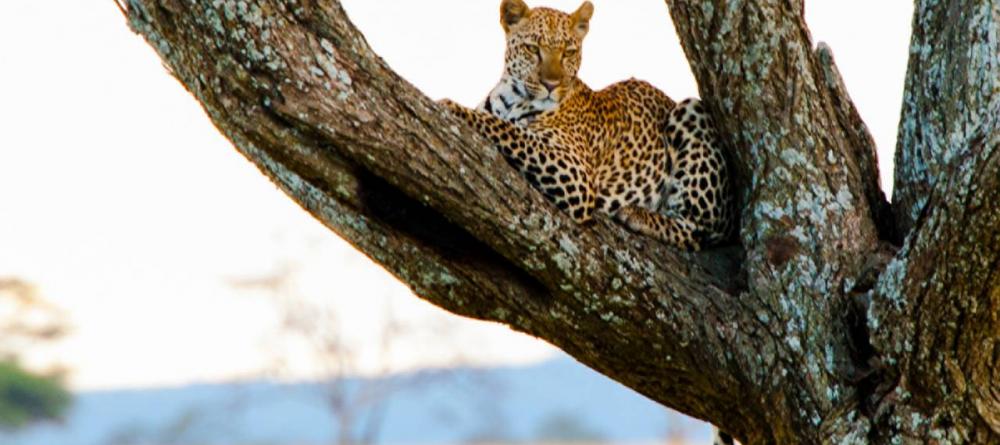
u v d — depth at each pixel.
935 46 11.17
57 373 71.88
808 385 10.90
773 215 11.27
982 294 9.95
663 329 10.93
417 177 10.05
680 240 12.34
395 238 10.56
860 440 10.62
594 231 10.86
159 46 9.74
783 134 11.28
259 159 10.78
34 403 71.00
